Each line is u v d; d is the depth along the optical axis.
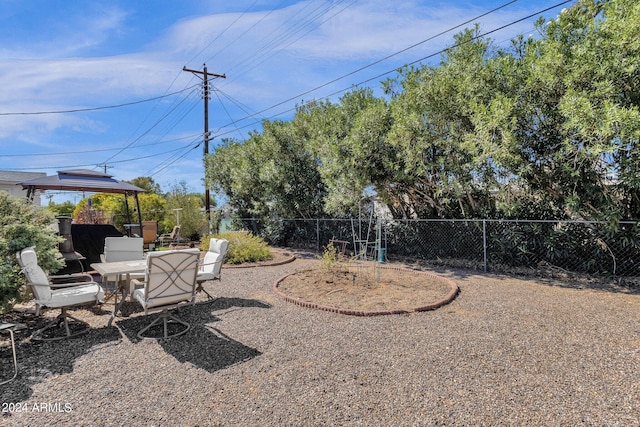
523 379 2.84
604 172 5.70
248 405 2.54
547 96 5.90
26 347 3.68
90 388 2.81
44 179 7.54
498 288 5.88
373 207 9.05
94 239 7.67
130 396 2.69
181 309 4.92
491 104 6.05
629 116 4.62
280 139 11.06
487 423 2.29
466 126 7.08
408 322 4.25
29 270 3.72
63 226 6.56
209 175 15.43
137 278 4.97
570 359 3.18
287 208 11.60
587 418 2.32
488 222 7.61
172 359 3.34
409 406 2.49
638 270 5.95
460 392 2.66
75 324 4.39
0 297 3.98
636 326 3.95
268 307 5.00
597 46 5.30
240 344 3.67
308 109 11.92
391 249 9.68
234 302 5.29
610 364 3.06
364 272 7.00
